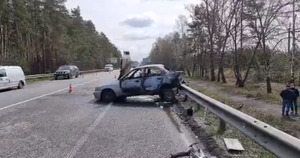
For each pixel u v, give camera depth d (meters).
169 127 9.03
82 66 88.81
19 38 54.09
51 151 6.44
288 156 4.20
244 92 23.61
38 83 33.78
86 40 99.88
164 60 126.12
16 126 9.07
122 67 26.86
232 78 50.00
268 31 26.38
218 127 8.71
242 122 6.22
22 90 24.03
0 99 16.92
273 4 26.00
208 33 45.34
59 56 68.62
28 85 30.45
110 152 6.37
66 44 71.62
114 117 10.80
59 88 24.98
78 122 9.74
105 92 15.76
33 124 9.38
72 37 82.38
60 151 6.44
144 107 13.69
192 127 8.95
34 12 56.91
